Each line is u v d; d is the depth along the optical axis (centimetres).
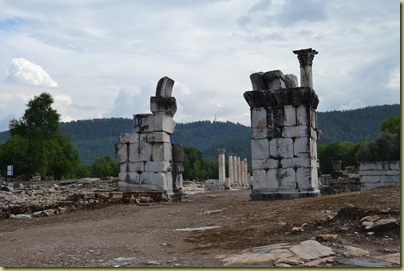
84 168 11631
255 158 2380
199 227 1486
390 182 3181
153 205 2412
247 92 2403
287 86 2530
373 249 984
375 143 5900
